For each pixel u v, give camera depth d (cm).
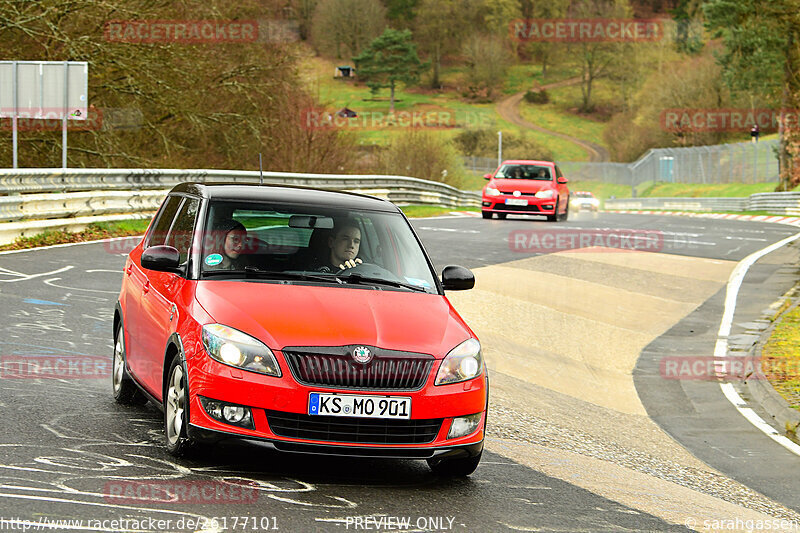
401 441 2130
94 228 7275
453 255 7375
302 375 2081
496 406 3556
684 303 6216
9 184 6294
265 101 13262
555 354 4703
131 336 2731
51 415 2559
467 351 2247
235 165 12925
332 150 14625
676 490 2673
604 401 3962
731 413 3878
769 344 5019
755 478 3006
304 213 2570
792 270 7644
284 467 2280
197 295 2280
